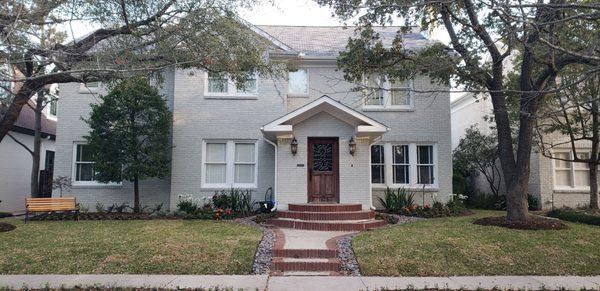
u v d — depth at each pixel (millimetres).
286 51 16484
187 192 16453
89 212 15641
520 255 8922
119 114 14500
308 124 14656
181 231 11258
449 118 17359
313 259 8812
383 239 10078
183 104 16734
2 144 18656
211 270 8219
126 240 10109
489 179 19984
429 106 16000
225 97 16797
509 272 8164
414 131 17281
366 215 13297
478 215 15266
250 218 14492
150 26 9617
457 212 15672
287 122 14352
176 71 16750
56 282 7426
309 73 17344
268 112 16828
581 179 18609
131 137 14602
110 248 9414
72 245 9695
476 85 12461
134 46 9320
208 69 9898
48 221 13680
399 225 12555
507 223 11633
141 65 9180
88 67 8602
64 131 16641
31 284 7309
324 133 14625
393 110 17312
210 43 9531
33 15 7664
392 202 16125
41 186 20312
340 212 13203
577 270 8242
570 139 16812
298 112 14031
